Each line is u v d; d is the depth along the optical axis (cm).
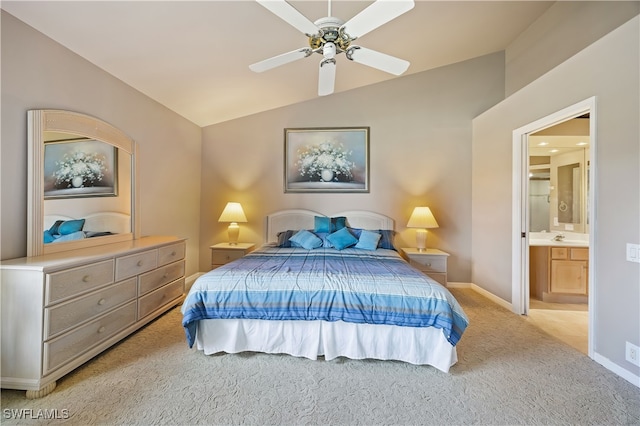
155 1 196
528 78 351
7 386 163
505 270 326
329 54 177
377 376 188
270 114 427
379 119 416
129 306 232
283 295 204
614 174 192
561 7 301
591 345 209
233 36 247
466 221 405
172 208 370
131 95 298
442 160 409
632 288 182
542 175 404
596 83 206
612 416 153
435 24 304
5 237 187
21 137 196
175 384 177
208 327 212
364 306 197
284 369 195
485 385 179
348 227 404
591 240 209
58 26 204
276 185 427
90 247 242
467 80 404
